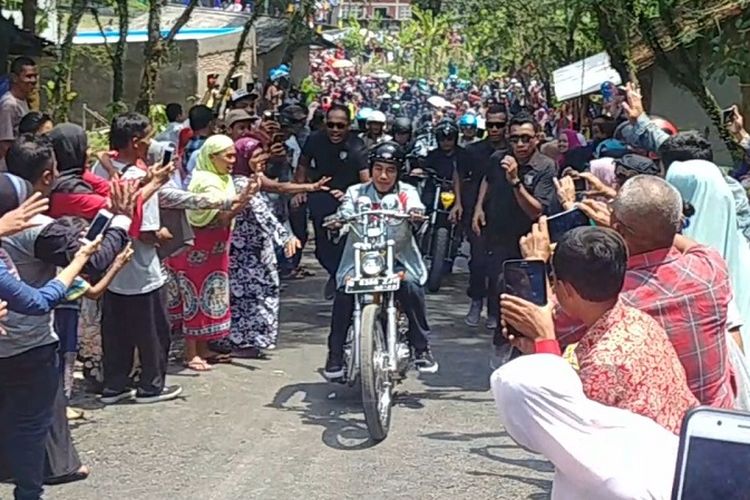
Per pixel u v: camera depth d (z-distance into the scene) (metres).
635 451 2.94
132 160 7.17
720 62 10.17
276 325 8.86
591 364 3.21
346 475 6.15
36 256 5.20
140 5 18.83
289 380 8.10
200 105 9.83
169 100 19.80
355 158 9.52
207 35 20.97
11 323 4.97
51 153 5.31
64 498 5.74
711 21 10.03
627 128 6.75
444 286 12.17
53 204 6.13
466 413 7.36
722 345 3.89
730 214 5.00
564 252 3.31
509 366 3.07
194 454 6.46
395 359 6.85
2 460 5.23
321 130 9.72
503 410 3.04
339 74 53.16
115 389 7.43
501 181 8.16
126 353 7.38
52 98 12.10
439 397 7.75
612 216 3.98
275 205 12.31
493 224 8.22
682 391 3.24
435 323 10.22
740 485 2.55
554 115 27.27
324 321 10.23
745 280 4.96
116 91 12.60
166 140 10.27
